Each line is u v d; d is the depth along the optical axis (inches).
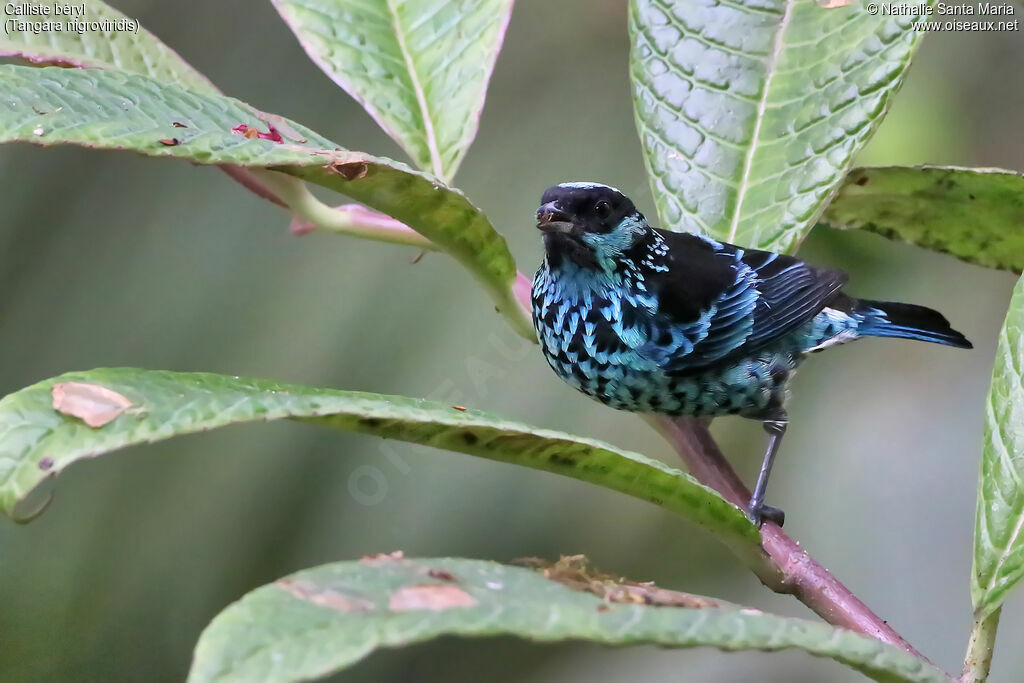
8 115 156.7
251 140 167.8
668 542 420.8
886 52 233.1
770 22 242.7
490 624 110.0
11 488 132.2
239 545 386.6
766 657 430.9
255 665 107.3
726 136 237.6
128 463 398.6
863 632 170.7
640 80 246.5
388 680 433.7
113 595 395.9
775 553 178.9
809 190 230.5
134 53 228.4
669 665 435.5
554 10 441.4
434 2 239.3
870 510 423.5
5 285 421.1
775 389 315.9
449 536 383.6
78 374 142.9
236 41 444.1
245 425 396.2
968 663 166.1
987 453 173.8
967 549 407.8
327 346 379.6
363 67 233.6
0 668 385.1
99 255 417.1
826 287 320.5
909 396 436.5
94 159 429.7
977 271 426.0
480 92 231.6
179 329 399.9
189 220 417.4
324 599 115.2
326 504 384.5
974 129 387.2
